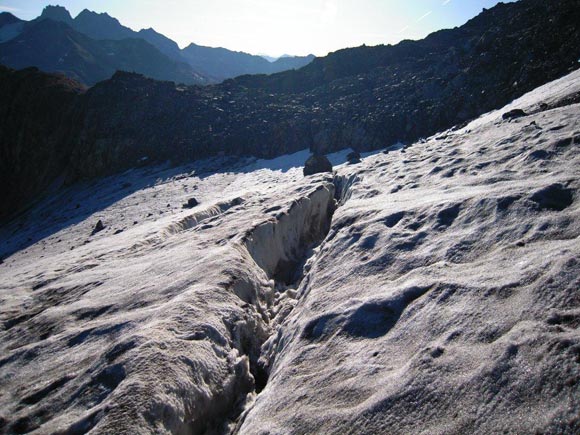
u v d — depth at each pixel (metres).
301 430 4.39
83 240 27.84
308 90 67.25
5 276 19.55
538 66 32.44
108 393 6.04
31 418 5.99
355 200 13.70
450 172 12.73
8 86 75.88
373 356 5.13
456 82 39.88
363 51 69.12
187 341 7.09
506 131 15.58
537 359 3.63
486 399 3.54
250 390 7.18
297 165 40.56
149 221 27.34
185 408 5.89
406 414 3.85
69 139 67.00
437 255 7.16
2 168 68.25
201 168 47.50
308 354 5.96
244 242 12.80
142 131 60.16
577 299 4.19
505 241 6.65
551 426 3.03
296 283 13.22
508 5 67.88
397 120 40.31
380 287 6.89
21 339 9.02
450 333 4.71
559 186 7.70
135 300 9.53
